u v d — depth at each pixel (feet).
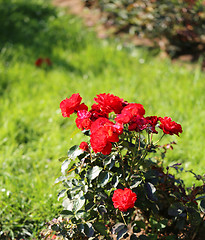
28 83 16.44
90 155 6.86
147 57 19.43
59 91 15.66
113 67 18.17
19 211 9.00
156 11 19.71
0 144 11.96
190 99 14.42
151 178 7.36
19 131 12.76
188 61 18.99
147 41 20.94
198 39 19.92
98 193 6.80
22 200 9.30
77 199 6.77
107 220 7.57
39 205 9.03
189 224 7.87
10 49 19.98
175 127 6.73
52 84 16.38
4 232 8.64
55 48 20.35
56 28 23.06
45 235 7.34
